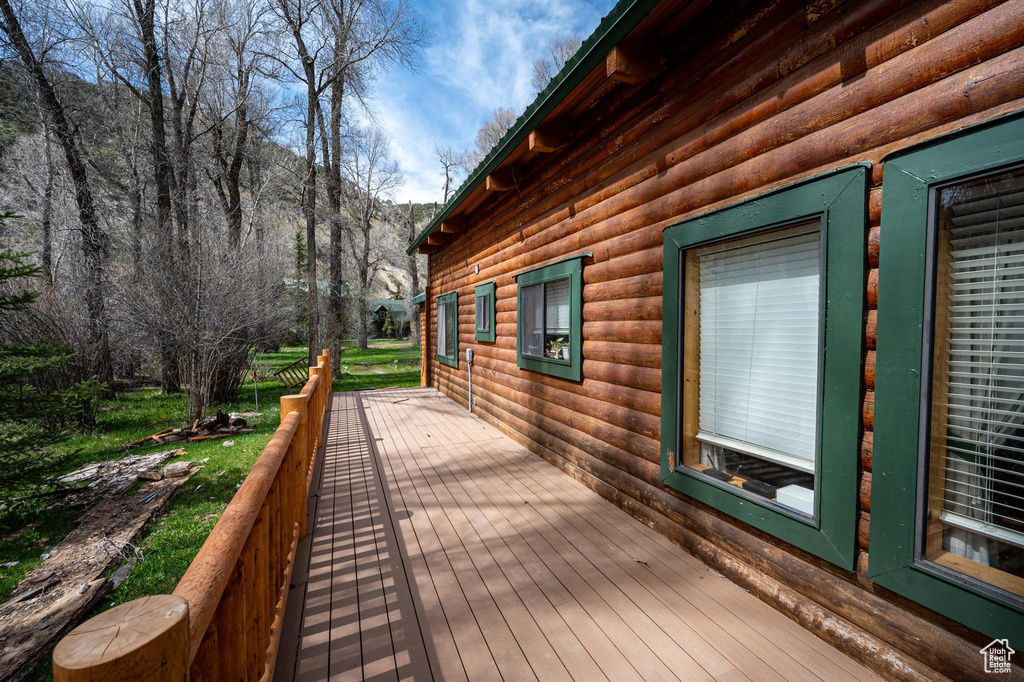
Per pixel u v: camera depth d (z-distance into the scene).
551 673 1.87
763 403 2.41
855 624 1.93
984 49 1.53
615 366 3.59
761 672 1.84
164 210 12.09
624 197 3.48
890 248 1.75
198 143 14.85
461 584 2.52
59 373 8.00
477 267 7.24
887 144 1.80
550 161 4.71
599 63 3.07
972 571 1.61
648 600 2.35
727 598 2.36
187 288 8.10
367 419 7.28
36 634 2.66
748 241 2.45
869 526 1.85
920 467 1.68
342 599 2.40
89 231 11.15
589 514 3.43
